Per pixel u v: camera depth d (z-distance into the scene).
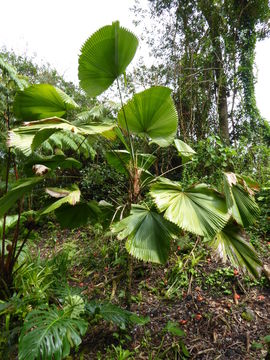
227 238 1.51
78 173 4.75
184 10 4.91
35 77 5.25
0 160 2.25
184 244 2.44
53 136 2.44
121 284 2.27
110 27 1.44
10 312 1.68
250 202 1.63
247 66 4.74
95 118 2.60
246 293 1.89
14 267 2.20
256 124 4.68
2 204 1.57
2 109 2.12
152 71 4.71
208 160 3.03
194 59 4.66
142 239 1.37
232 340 1.53
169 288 2.03
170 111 1.80
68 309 1.51
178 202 1.39
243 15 4.74
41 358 1.07
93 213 2.13
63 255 2.67
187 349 1.49
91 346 1.56
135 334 1.62
